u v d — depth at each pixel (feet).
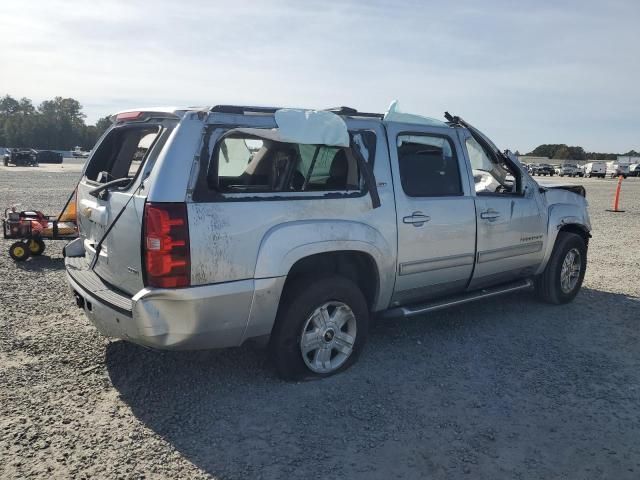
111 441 10.93
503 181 19.38
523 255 19.01
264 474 10.05
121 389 13.12
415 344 16.60
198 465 10.26
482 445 11.18
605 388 13.88
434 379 14.16
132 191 11.96
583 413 12.59
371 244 14.17
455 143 16.98
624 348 16.70
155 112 12.56
